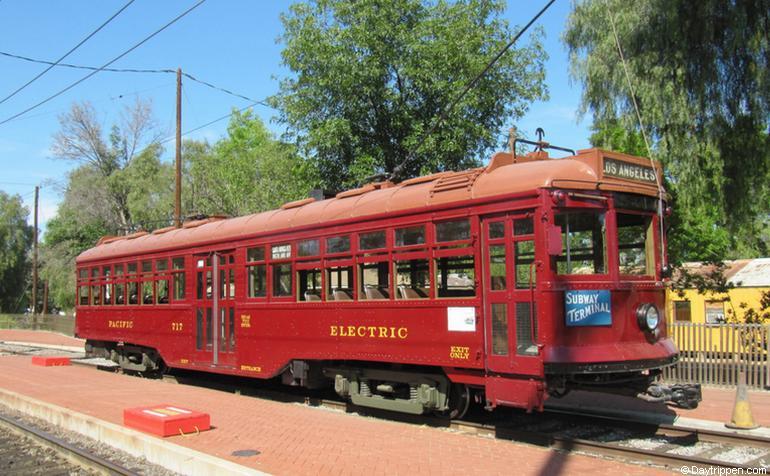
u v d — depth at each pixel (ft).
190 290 48.52
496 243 28.14
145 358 55.11
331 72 56.75
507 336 27.53
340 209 36.29
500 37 59.88
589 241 27.81
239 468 21.90
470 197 29.14
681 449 26.12
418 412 31.68
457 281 30.66
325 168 61.36
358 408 37.04
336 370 36.60
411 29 58.13
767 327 43.16
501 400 27.78
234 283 43.83
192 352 47.88
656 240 29.96
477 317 28.60
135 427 30.17
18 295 193.06
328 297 36.55
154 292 53.16
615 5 54.80
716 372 44.88
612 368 26.53
